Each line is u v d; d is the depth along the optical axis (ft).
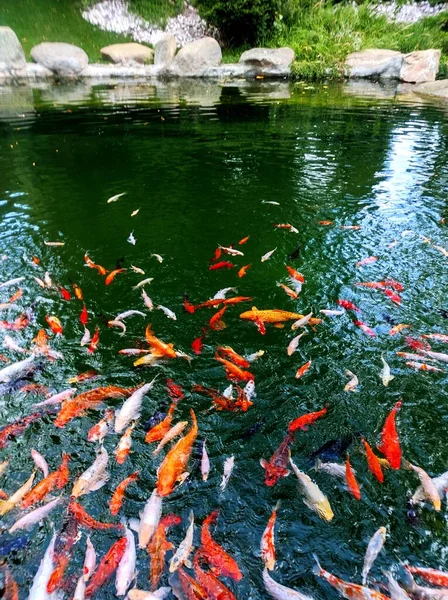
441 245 15.51
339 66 47.39
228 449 8.68
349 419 9.29
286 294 13.09
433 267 14.30
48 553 6.84
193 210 17.90
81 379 10.06
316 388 9.98
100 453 8.50
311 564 6.97
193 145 25.25
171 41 46.83
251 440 8.86
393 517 7.59
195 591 6.34
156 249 15.28
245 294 13.09
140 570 6.66
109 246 15.40
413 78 44.70
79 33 48.98
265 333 11.54
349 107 34.53
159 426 8.77
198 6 50.08
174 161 22.82
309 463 8.45
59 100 35.40
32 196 18.80
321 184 20.36
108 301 12.73
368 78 47.47
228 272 14.15
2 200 18.37
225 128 28.53
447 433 9.06
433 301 12.76
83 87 40.70
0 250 14.88
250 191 19.60
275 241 15.84
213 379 10.17
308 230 16.53
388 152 24.34
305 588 6.68
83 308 12.39
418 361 10.68
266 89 41.96
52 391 9.77
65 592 6.50
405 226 16.78
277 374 10.33
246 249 15.35
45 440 8.72
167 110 32.94
